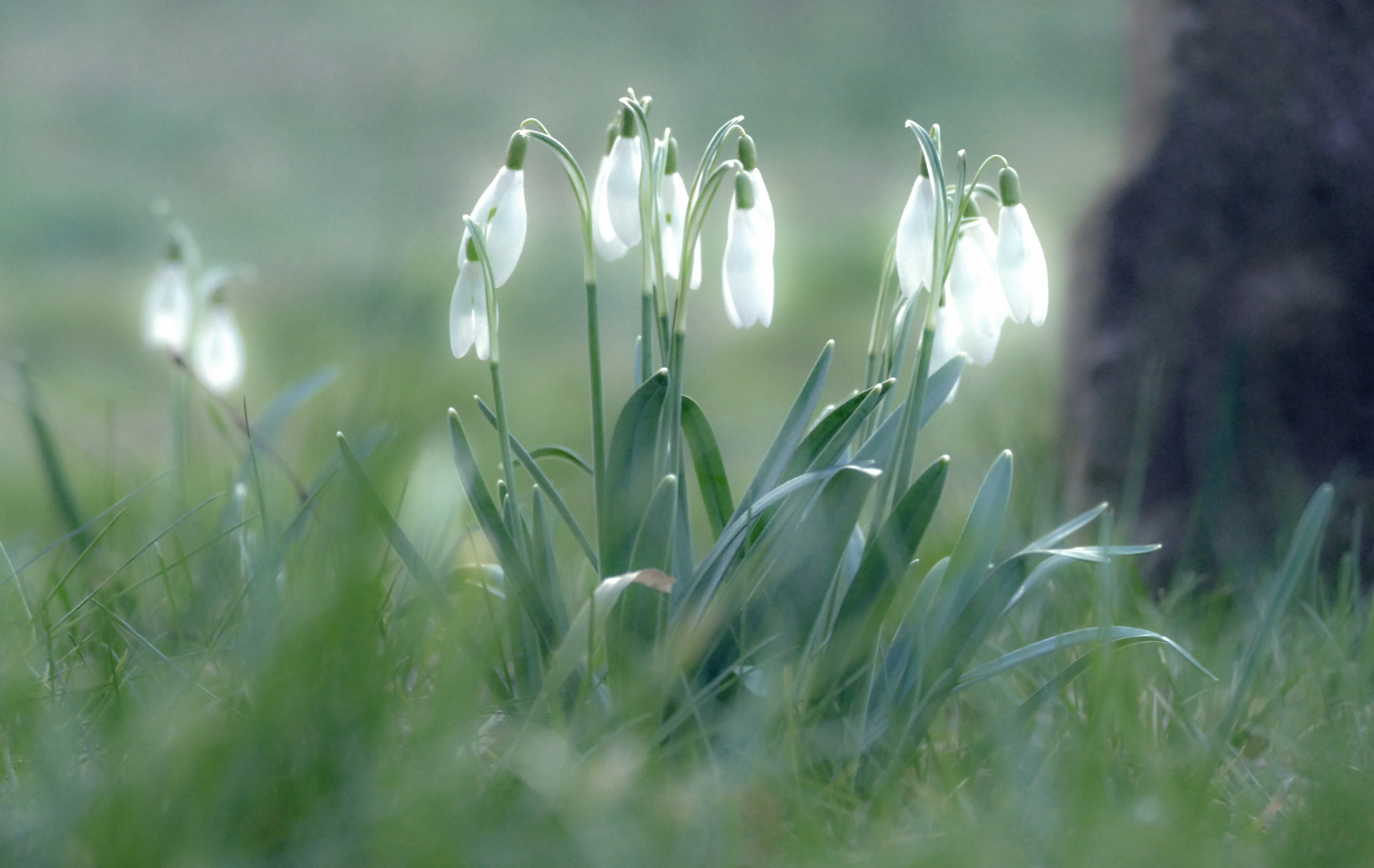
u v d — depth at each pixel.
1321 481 1.43
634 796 1.23
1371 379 1.43
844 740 1.27
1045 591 1.37
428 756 1.22
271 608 1.26
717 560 1.27
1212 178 1.45
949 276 1.28
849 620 1.27
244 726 1.22
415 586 1.30
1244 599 1.39
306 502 1.29
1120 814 1.23
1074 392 1.49
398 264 1.28
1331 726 1.27
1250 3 1.44
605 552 1.27
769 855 1.23
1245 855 1.23
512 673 1.31
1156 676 1.31
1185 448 1.45
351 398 1.34
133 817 1.20
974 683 1.27
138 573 1.38
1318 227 1.43
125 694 1.27
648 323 1.28
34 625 1.30
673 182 1.28
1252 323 1.44
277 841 1.21
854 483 1.26
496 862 1.21
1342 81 1.43
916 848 1.22
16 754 1.25
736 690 1.27
